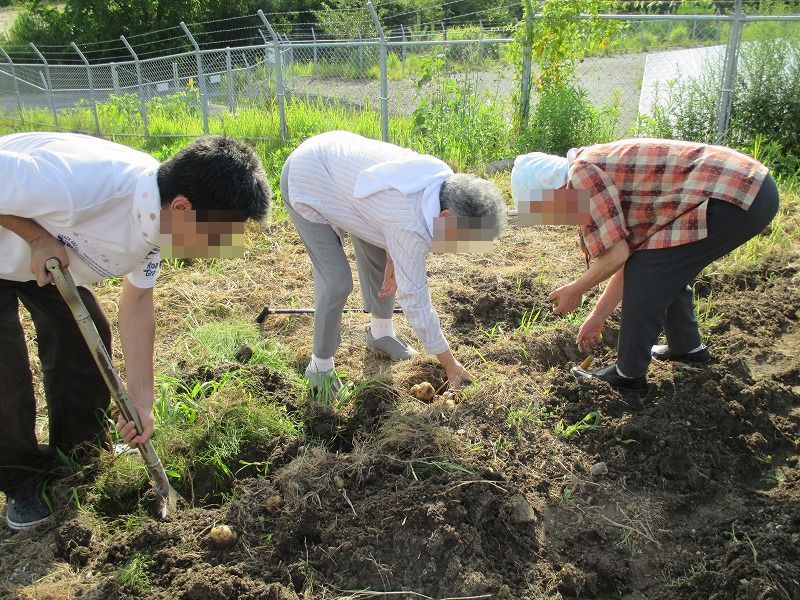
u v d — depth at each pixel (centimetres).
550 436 331
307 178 315
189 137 1223
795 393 362
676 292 324
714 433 331
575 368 372
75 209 230
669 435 321
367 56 1328
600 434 331
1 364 262
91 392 306
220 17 2841
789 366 384
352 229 319
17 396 270
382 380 352
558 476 312
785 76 762
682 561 276
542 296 454
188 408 329
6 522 291
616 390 354
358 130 969
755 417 341
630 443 325
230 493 308
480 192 271
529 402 346
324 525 279
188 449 319
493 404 338
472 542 268
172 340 418
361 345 407
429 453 306
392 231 284
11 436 275
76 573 265
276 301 468
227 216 234
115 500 300
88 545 275
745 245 514
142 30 2766
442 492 281
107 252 249
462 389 344
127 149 252
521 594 260
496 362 383
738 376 371
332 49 1356
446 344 319
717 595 261
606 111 859
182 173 227
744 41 798
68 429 310
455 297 455
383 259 363
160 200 232
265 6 2884
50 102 1820
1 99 2120
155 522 280
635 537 285
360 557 265
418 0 2344
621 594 267
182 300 470
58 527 284
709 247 312
